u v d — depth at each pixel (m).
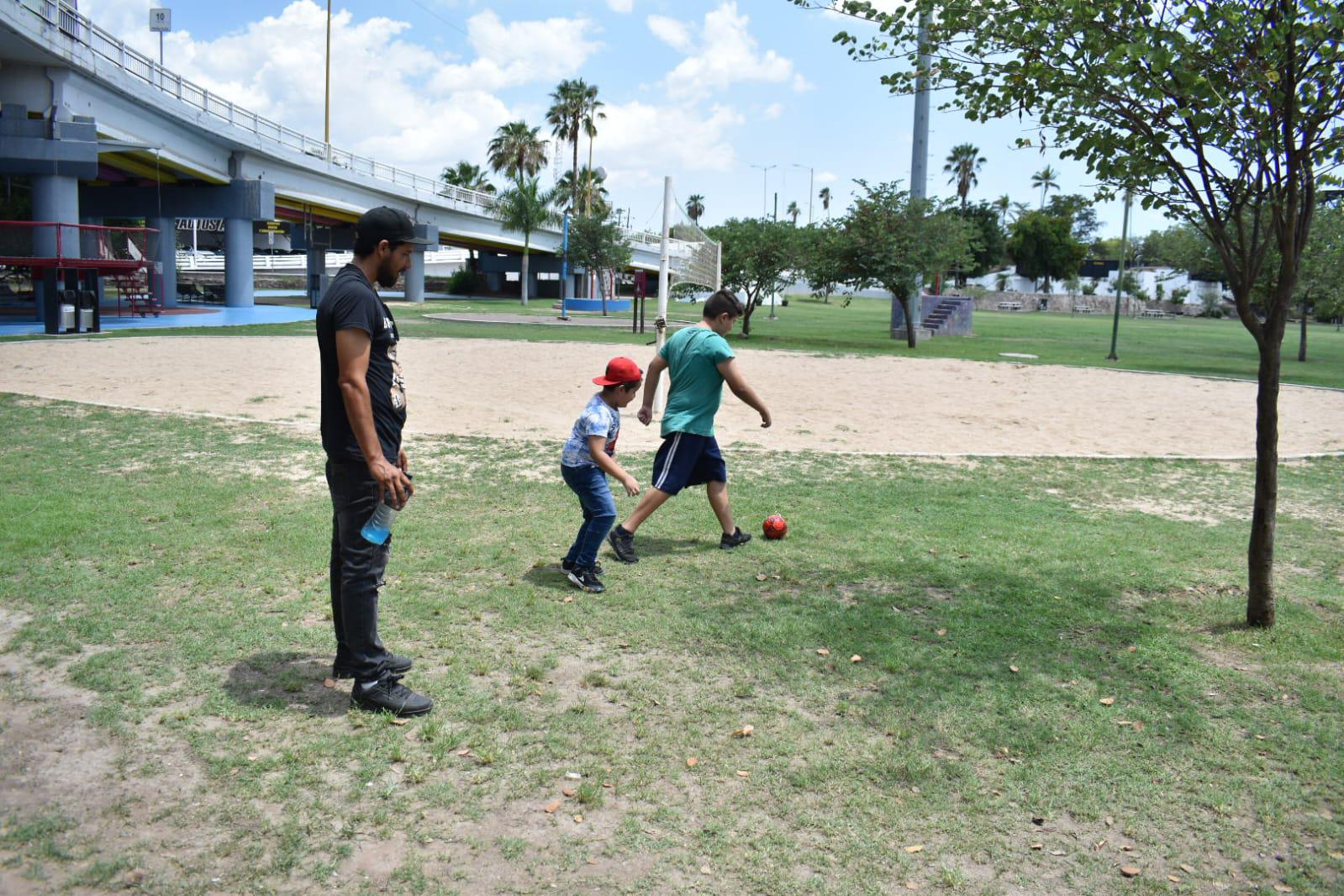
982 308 94.38
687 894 3.00
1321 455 11.72
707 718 4.17
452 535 6.90
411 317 39.72
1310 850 3.36
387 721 4.01
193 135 36.53
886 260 29.05
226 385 14.89
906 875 3.14
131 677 4.32
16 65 27.33
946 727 4.14
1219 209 5.14
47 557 5.98
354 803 3.43
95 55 28.67
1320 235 25.03
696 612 5.45
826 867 3.17
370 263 4.07
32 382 14.54
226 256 41.28
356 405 3.87
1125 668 4.84
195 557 6.08
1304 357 28.53
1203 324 65.00
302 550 6.28
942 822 3.45
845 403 15.65
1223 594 6.09
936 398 16.73
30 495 7.51
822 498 8.49
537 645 4.92
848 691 4.48
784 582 6.06
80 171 28.22
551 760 3.78
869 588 5.99
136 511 7.12
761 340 32.25
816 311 64.25
